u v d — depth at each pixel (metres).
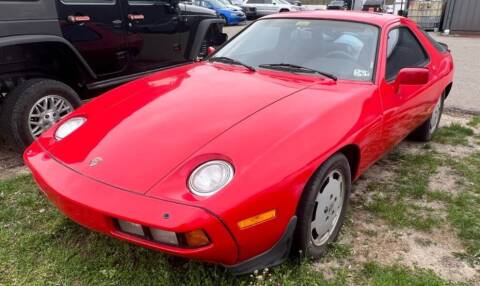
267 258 2.16
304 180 2.15
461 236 2.81
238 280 2.25
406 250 2.65
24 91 3.78
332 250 2.59
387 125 3.02
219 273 2.29
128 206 1.93
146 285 2.24
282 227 2.13
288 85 2.82
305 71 3.04
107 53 4.61
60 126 2.72
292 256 2.42
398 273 2.38
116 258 2.42
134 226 1.95
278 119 2.34
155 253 2.46
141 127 2.39
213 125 2.31
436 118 4.63
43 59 4.29
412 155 4.19
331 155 2.33
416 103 3.58
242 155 2.07
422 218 3.01
